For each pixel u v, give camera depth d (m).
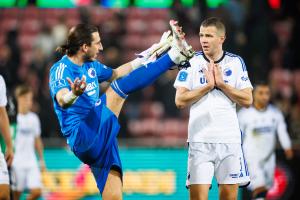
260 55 37.66
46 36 44.03
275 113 29.48
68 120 17.66
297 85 41.84
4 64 41.06
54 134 35.31
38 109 35.91
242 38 35.53
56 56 40.38
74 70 17.83
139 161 31.83
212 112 18.48
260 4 38.66
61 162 31.83
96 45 17.97
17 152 29.83
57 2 48.91
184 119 38.91
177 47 17.39
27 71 40.97
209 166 18.53
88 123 17.47
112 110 17.80
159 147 31.91
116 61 39.78
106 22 43.41
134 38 45.19
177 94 18.48
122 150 31.91
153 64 17.56
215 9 38.34
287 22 44.22
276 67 42.69
